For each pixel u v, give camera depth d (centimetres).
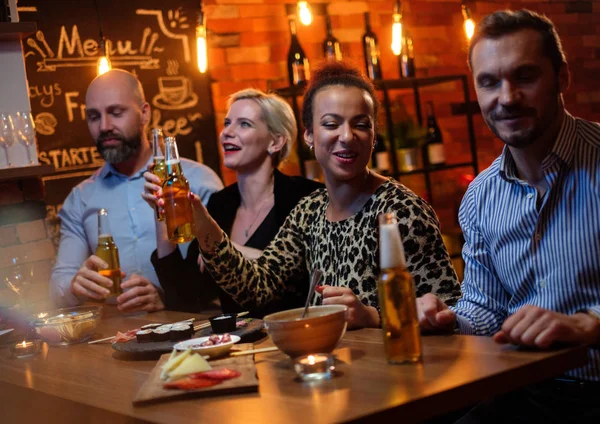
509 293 191
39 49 383
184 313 251
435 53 516
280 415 122
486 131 538
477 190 192
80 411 149
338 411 120
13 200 308
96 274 247
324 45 455
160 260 276
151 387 146
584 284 172
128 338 199
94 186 341
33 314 246
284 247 232
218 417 126
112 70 334
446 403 126
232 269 216
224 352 167
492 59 167
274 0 458
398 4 422
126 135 328
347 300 182
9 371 190
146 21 414
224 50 441
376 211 203
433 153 471
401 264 146
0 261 301
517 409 176
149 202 240
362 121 208
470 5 530
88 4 398
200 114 431
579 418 168
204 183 335
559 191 174
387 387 130
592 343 144
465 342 156
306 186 288
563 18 567
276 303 243
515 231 182
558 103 172
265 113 297
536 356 139
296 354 151
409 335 144
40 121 383
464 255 198
